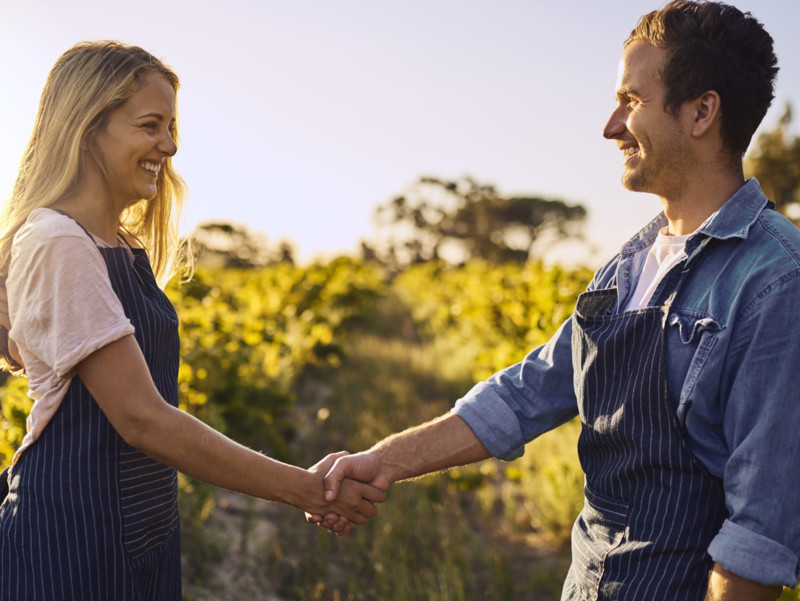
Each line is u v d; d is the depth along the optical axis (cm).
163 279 192
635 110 145
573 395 178
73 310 137
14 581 141
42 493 142
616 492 145
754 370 125
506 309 805
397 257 5822
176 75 164
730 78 136
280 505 448
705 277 137
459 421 185
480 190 5697
